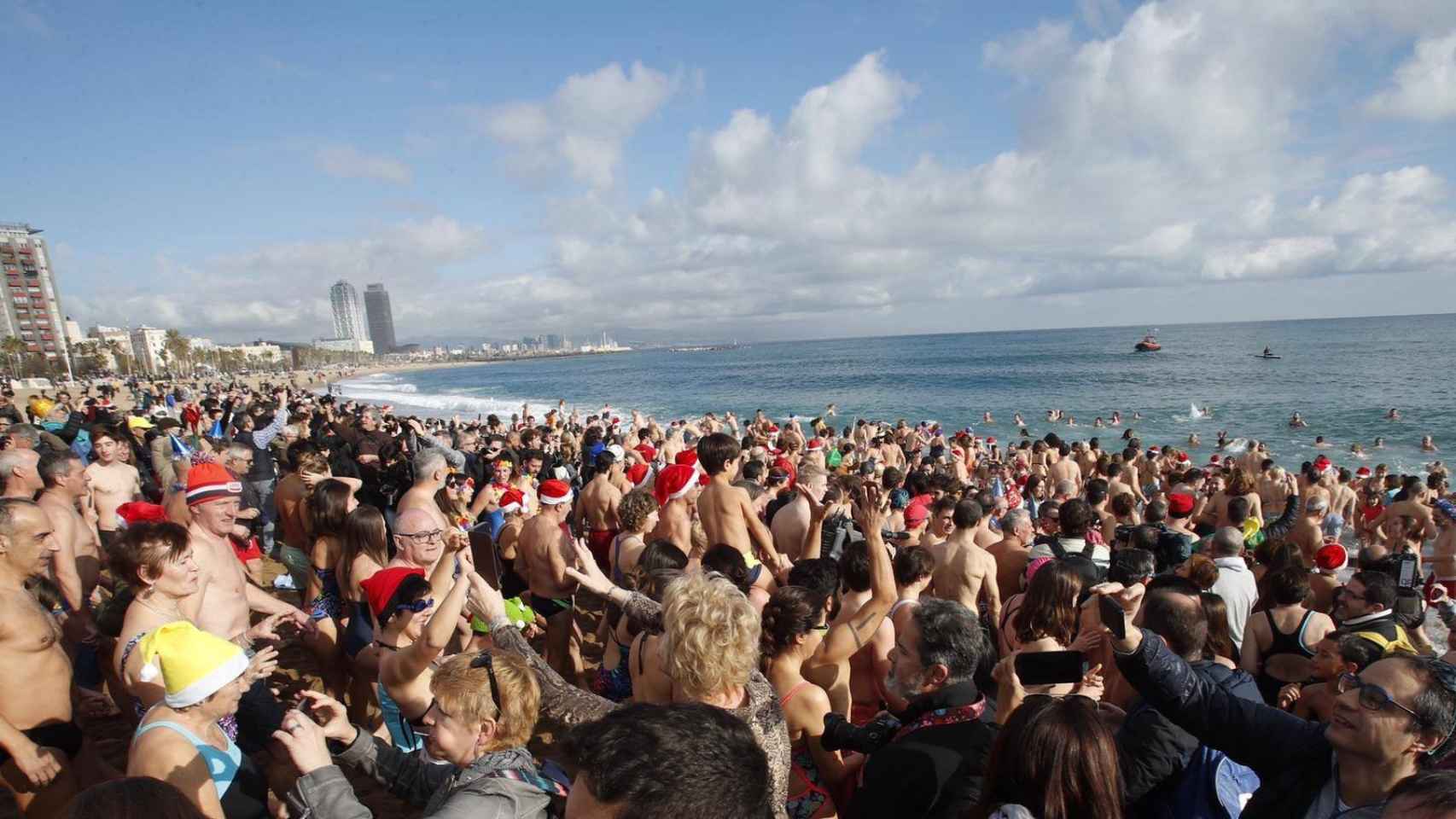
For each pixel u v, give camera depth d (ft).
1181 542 18.72
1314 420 101.81
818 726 9.53
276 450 39.24
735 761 4.78
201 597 11.81
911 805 7.72
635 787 4.48
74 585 14.56
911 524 21.31
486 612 9.99
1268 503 40.75
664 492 18.95
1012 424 115.44
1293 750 7.43
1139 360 245.45
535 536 17.79
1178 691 7.91
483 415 136.36
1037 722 6.48
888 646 12.30
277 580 22.17
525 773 6.59
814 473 21.81
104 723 15.84
